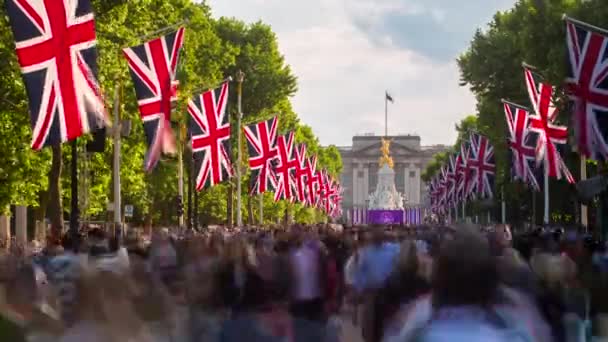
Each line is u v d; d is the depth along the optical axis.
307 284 25.05
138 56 41.41
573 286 17.77
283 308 13.72
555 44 74.50
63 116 29.17
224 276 15.98
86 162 72.00
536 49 77.00
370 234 30.28
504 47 95.75
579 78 38.91
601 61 38.44
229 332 13.47
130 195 96.31
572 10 71.38
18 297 14.16
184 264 23.09
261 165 77.19
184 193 105.88
